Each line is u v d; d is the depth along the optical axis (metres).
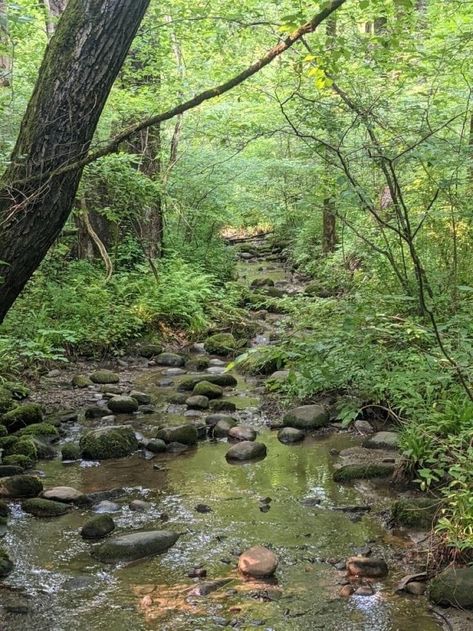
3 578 3.69
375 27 8.09
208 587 3.56
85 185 9.45
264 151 14.72
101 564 3.84
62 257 10.48
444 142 6.33
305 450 5.62
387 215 7.38
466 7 7.41
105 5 4.53
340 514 4.43
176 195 13.23
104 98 4.71
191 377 7.78
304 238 15.84
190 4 8.29
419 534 4.07
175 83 10.28
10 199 4.57
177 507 4.60
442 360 4.29
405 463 4.85
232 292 11.73
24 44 8.50
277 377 7.43
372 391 6.00
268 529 4.25
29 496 4.76
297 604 3.41
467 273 7.07
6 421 6.12
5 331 8.38
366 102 6.80
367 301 6.71
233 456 5.46
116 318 9.47
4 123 7.98
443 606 3.35
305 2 6.50
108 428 5.74
